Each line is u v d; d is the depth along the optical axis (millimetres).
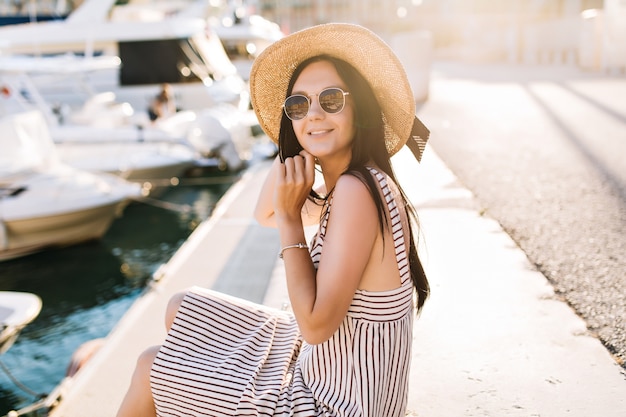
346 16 71250
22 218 9422
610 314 3271
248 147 14477
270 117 2297
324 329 1858
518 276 3869
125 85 15766
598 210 5289
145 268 9477
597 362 2820
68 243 10055
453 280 3834
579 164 7086
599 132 9086
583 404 2514
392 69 1979
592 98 13055
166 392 2020
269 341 2180
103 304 8281
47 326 7582
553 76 19250
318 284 1858
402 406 2066
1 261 9719
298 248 1944
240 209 6824
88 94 14562
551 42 28016
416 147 2207
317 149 1977
